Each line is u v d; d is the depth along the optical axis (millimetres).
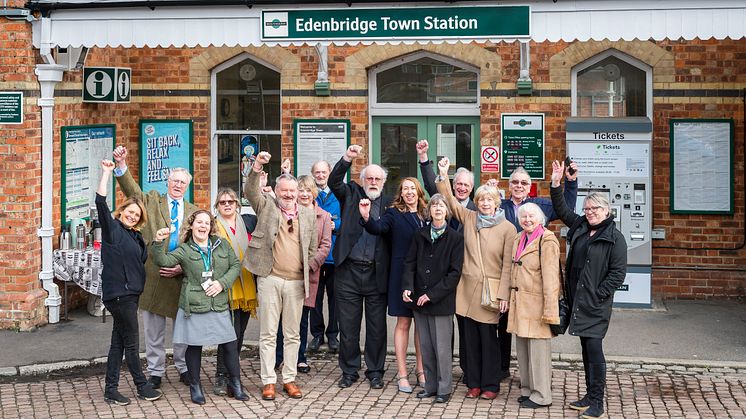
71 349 11141
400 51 13852
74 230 12789
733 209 13352
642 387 9820
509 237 9266
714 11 10227
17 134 11891
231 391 9406
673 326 12062
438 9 10586
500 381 9766
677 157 13414
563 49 13461
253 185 9406
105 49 13680
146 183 14406
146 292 9570
